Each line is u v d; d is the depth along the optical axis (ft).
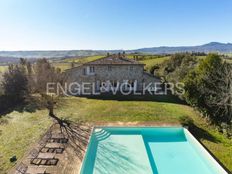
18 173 46.01
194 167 54.39
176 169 53.57
